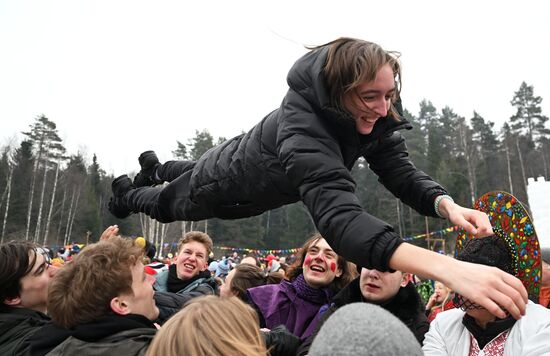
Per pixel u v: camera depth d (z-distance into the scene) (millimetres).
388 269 1443
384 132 1973
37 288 2475
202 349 1348
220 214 2447
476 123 49625
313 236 3328
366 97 1761
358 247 1461
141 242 2879
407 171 2258
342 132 1871
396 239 1433
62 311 1830
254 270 3926
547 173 41031
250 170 2141
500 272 1273
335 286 3176
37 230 34531
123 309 1883
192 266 4066
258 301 3246
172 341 1386
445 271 1309
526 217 1791
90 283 1835
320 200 1631
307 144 1759
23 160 43531
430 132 43688
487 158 46156
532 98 51469
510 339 1778
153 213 2828
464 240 2182
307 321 3020
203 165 2441
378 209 40094
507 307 1223
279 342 2311
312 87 1846
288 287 3211
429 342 2080
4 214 37781
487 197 2041
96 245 1999
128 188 3145
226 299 1570
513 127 51406
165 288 4074
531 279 1790
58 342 1807
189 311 1479
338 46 1806
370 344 826
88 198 43250
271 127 2078
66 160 47875
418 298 2646
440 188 2113
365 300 2645
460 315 2078
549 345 1658
